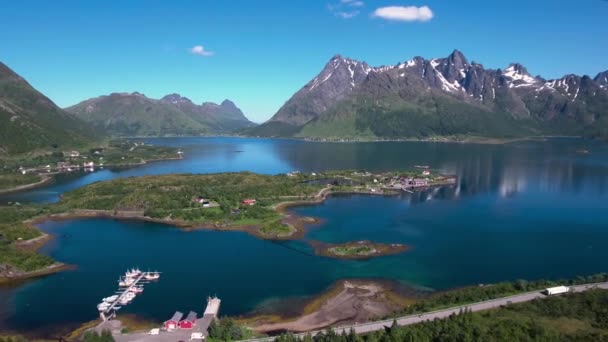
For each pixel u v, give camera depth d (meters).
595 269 149.88
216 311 119.31
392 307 123.31
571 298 113.69
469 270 149.25
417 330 96.81
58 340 107.75
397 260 158.12
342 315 118.75
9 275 143.62
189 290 134.62
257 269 150.88
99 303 126.19
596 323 100.06
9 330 112.31
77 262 157.75
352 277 143.75
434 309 112.19
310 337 97.06
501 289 122.62
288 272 148.12
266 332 109.62
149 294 131.75
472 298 117.81
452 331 94.00
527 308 109.31
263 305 124.94
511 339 90.94
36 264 149.50
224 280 141.75
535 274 145.75
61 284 139.25
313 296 130.50
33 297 130.50
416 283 139.25
